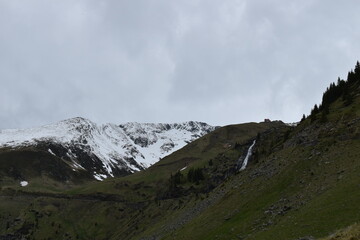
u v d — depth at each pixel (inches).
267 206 3356.3
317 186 3029.0
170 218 6830.7
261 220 3152.1
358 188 2506.2
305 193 3056.1
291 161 3924.7
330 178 3014.3
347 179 2765.7
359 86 5472.4
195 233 4008.4
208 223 4035.4
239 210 3752.5
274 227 2716.5
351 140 3506.4
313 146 3895.2
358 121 3713.1
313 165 3506.4
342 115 4126.5
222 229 3543.3
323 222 2272.4
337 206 2393.0
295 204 2970.0
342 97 5447.8
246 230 3142.2
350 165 3019.2
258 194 3777.1
